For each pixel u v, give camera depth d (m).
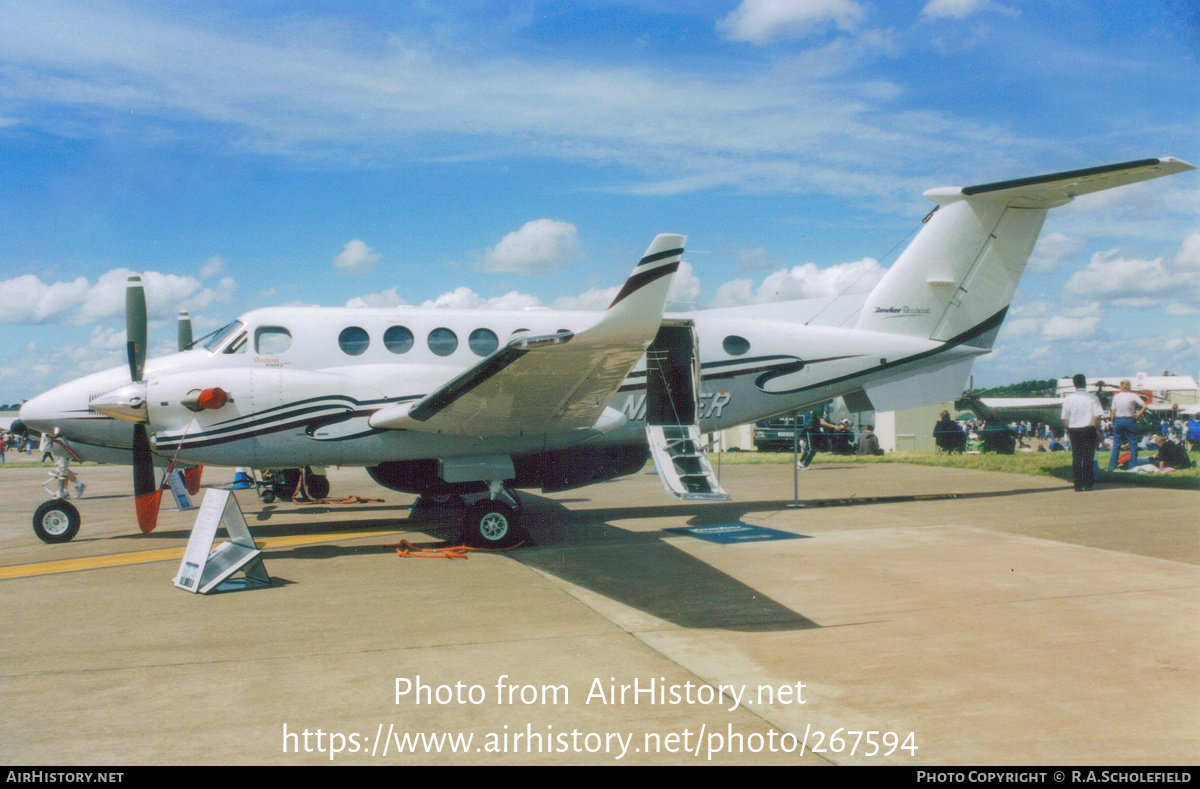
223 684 3.95
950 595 5.62
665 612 5.30
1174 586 5.81
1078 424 11.38
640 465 9.81
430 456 8.34
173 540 8.90
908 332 10.93
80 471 25.81
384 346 8.77
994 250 11.01
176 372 8.29
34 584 6.38
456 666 4.20
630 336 5.65
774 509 10.64
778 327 10.44
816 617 5.12
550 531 9.01
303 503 12.88
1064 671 4.03
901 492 12.12
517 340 5.78
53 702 3.71
